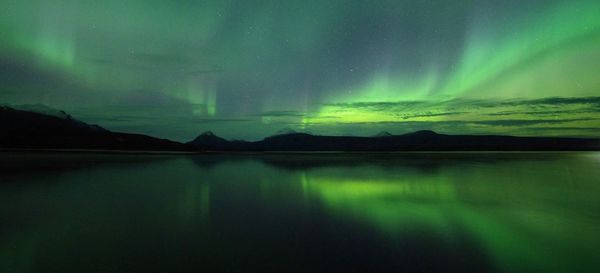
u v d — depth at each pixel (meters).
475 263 3.94
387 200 7.83
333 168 15.02
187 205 7.07
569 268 3.82
